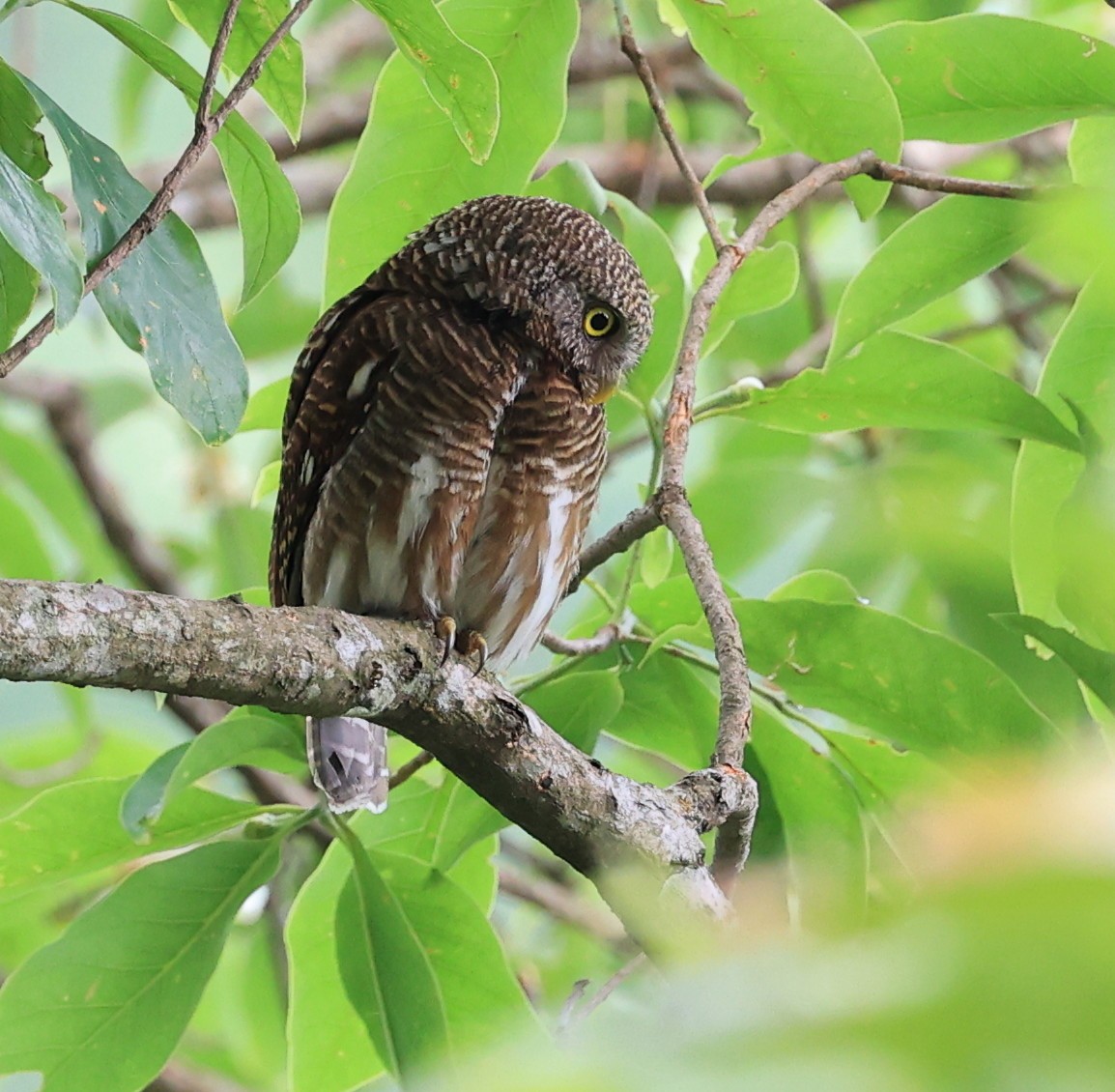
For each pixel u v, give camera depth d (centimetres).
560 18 663
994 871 108
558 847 483
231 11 482
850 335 650
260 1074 1041
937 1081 107
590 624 698
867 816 665
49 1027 598
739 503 866
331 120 1182
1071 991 106
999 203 646
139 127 1093
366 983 609
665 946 187
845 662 598
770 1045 111
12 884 611
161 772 571
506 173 696
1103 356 620
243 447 1160
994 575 571
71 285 420
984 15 638
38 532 1011
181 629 401
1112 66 634
